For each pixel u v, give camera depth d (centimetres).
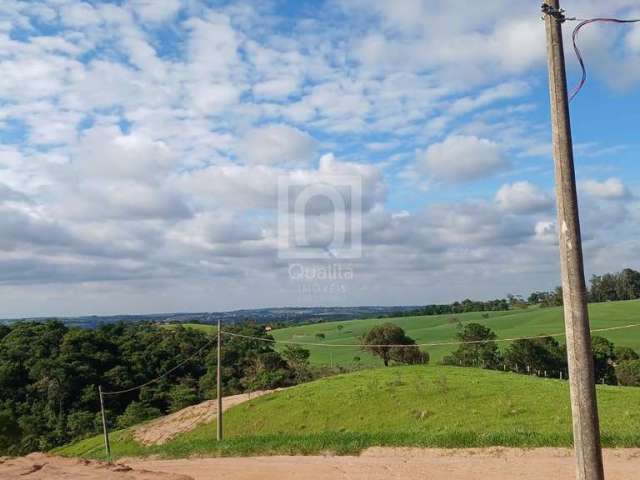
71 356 5894
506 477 1191
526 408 2912
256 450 1719
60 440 5147
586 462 636
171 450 1883
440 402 3375
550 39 680
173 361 6606
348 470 1310
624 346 7106
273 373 6219
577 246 652
